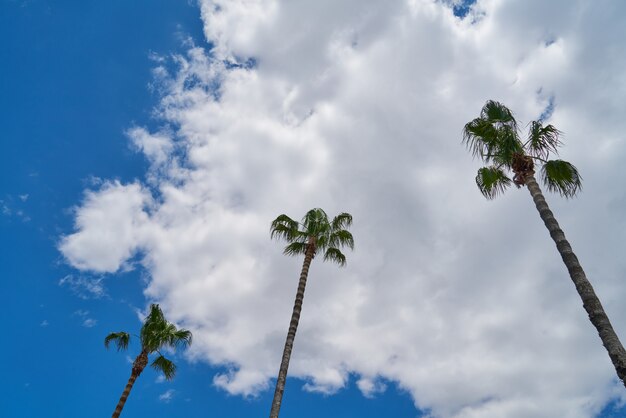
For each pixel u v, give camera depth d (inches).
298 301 819.4
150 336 1080.2
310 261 909.2
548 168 645.9
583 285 452.8
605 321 419.2
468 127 689.6
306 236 968.3
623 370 380.8
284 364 722.2
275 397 677.9
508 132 637.3
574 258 480.7
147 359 1070.4
